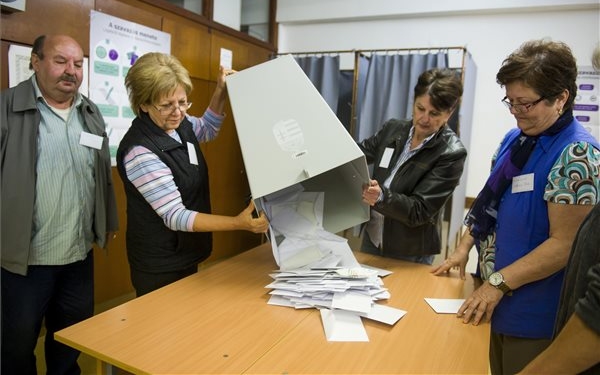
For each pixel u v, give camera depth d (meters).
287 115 1.30
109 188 1.78
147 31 2.61
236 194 3.71
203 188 1.51
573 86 1.02
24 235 1.48
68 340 0.99
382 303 1.25
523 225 1.11
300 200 1.50
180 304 1.20
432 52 3.38
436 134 1.59
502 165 1.22
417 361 0.95
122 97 2.50
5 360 1.55
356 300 1.18
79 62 1.58
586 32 3.01
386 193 1.44
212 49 3.19
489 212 1.25
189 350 0.96
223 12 3.37
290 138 1.25
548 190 1.03
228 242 3.68
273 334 1.05
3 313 1.52
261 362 0.93
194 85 3.05
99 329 1.05
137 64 1.29
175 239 1.42
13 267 1.48
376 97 3.25
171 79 1.26
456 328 1.10
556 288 1.07
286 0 3.86
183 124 1.51
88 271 1.77
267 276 1.43
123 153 1.31
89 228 1.71
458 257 1.48
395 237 1.70
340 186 1.59
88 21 2.25
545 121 1.06
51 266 1.62
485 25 3.29
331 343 1.01
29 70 1.98
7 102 1.47
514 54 1.06
